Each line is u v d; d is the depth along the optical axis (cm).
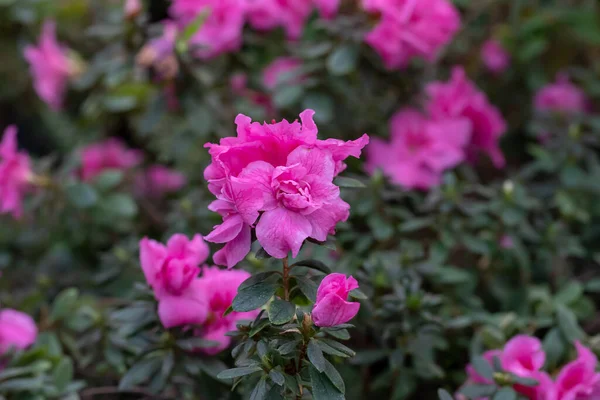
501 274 104
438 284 99
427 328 88
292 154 72
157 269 80
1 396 87
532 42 134
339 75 107
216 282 81
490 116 113
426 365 91
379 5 103
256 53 120
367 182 102
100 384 96
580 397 83
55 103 132
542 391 83
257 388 74
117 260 104
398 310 87
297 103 109
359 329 91
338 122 110
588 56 144
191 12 110
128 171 128
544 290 102
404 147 112
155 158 131
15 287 114
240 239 73
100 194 111
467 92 113
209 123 108
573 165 113
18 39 154
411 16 105
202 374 84
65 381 89
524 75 138
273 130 73
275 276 76
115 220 117
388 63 107
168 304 80
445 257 99
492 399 83
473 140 115
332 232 74
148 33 110
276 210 72
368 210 100
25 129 162
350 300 84
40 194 109
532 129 122
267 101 119
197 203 106
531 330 96
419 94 117
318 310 71
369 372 96
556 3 138
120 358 92
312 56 106
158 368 83
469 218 103
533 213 110
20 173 108
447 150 110
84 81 120
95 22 143
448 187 101
